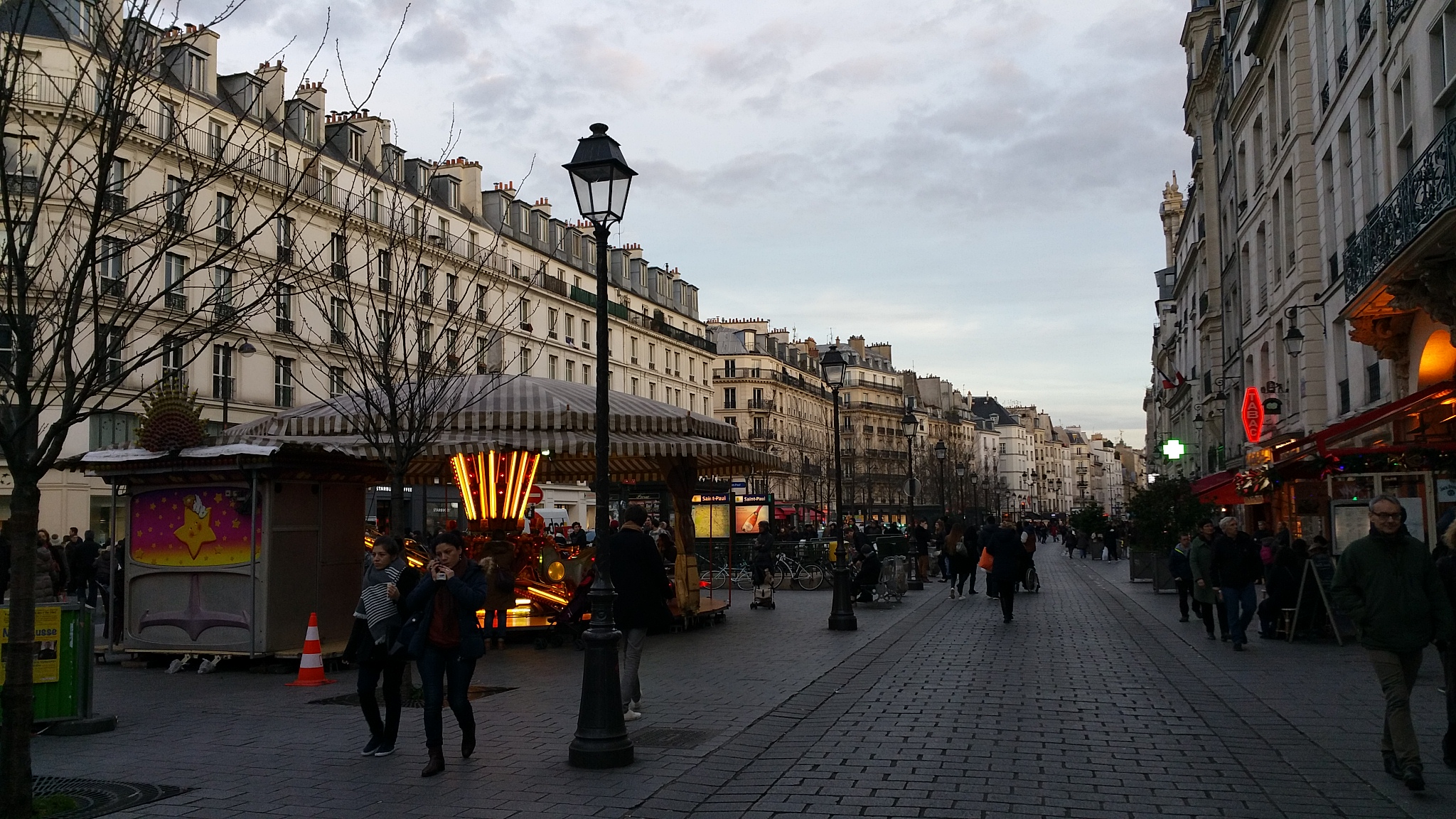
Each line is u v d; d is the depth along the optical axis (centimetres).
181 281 738
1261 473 1792
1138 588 2695
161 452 1273
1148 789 653
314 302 1417
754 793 651
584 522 6469
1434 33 1560
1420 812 593
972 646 1444
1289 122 2584
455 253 4031
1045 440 19875
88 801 646
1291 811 600
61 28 796
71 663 866
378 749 766
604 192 778
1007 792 649
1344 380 2219
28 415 630
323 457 1303
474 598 736
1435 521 1559
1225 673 1148
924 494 10156
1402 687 644
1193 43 4181
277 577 1258
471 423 1583
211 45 3619
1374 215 1516
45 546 1864
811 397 10644
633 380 6819
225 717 938
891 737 820
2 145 671
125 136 741
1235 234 3425
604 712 732
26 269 686
